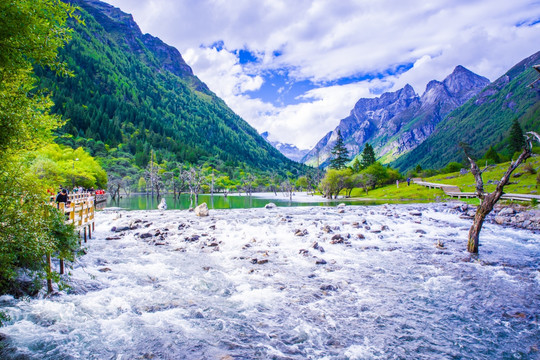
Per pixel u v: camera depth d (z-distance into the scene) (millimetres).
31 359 7000
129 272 13859
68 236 9758
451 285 12422
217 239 21484
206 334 8328
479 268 14844
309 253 17625
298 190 187250
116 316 9398
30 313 9383
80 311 9672
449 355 7414
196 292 11516
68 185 67188
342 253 17844
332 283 12594
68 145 131375
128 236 22750
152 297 10953
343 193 113438
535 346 7840
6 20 7238
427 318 9438
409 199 73062
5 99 8078
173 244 20141
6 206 7152
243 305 10344
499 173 76312
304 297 11062
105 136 186000
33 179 7953
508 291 11742
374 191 103438
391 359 7207
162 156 197000
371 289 11938
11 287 10375
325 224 27234
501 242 21219
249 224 28719
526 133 16031
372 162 146750
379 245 20125
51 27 8477
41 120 9094
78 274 12930
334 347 7734
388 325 8953
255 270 14328
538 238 22688
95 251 17734
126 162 147750
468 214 35625
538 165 72375
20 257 8344
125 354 7297
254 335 8297
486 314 9711
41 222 7887
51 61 8859
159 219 33188
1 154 8016
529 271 14352
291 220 30609
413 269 14656
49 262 10180
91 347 7602
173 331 8477
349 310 9984
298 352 7473
